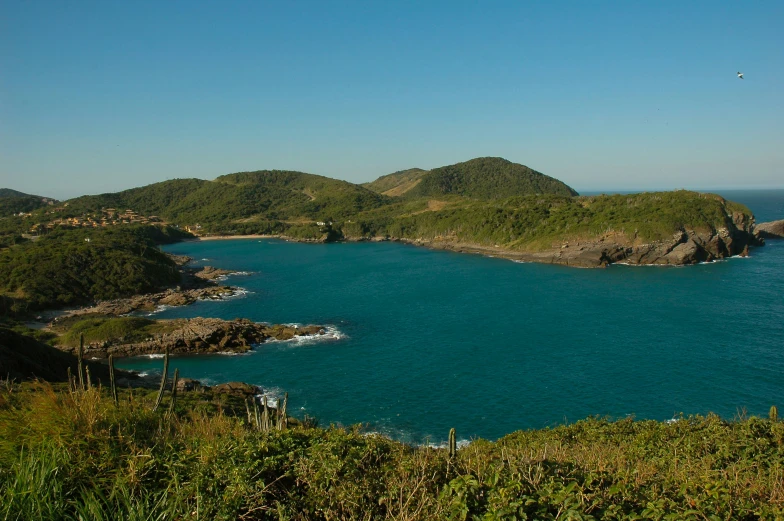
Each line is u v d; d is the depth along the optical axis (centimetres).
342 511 689
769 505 762
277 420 1197
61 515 604
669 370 4275
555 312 6372
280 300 7875
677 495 786
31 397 869
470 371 4416
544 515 651
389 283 9000
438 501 679
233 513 643
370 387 4138
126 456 733
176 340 5241
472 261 11694
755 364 4356
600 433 1845
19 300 7212
